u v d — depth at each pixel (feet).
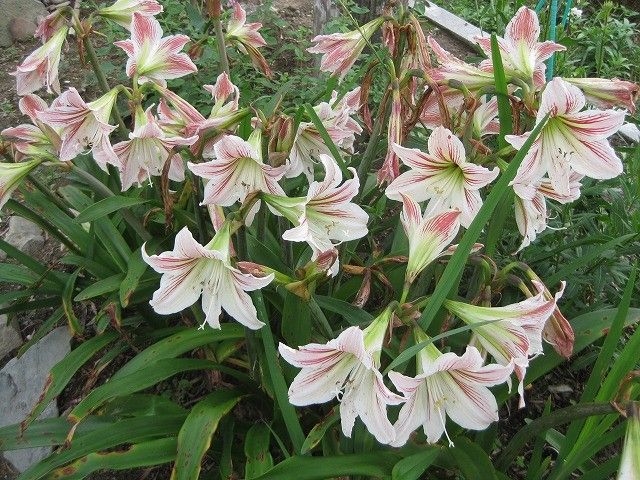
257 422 2.89
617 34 6.41
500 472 2.57
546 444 3.33
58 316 3.58
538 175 2.11
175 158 2.75
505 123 2.42
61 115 2.68
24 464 3.54
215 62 5.40
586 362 3.27
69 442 2.49
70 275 3.72
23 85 3.08
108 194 3.34
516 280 2.17
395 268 3.07
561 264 3.62
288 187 3.59
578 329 2.57
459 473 2.55
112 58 6.32
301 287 2.19
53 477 2.42
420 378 1.77
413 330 2.04
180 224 3.42
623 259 3.54
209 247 2.16
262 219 2.83
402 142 2.64
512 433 3.37
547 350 2.58
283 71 6.07
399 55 2.71
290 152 2.56
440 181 2.28
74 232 3.60
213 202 2.39
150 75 2.98
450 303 2.12
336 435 2.77
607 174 2.09
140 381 2.65
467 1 7.49
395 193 2.28
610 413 2.01
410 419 1.96
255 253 3.04
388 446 2.45
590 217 3.67
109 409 2.93
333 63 2.92
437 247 2.11
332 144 2.56
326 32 5.17
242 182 2.37
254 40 3.65
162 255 2.09
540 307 1.93
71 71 6.36
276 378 2.42
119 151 2.76
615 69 5.99
